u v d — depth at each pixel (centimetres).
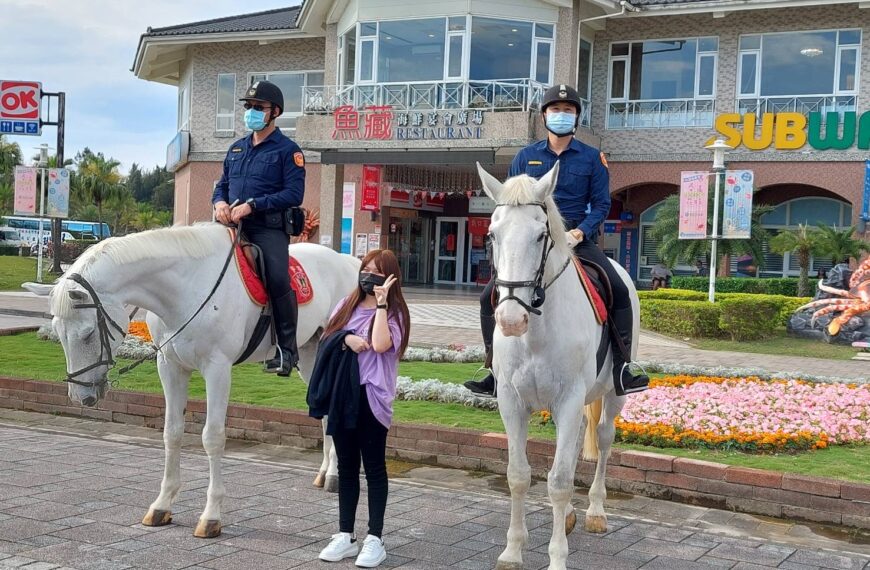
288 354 618
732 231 1836
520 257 445
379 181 2725
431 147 2434
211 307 562
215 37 3023
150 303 552
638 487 687
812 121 2417
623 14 2548
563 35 2534
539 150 603
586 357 505
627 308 575
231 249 591
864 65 2420
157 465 729
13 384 970
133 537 538
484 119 2372
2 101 2709
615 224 2870
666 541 568
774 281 2330
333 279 719
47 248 4316
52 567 480
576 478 714
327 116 2577
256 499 639
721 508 656
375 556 502
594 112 2742
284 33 2955
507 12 2498
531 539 566
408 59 2562
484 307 559
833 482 620
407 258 3166
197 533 544
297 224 649
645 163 2664
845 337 1745
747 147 2502
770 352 1655
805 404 899
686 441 756
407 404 935
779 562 529
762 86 2548
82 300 507
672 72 2661
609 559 528
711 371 1226
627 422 789
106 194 5053
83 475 684
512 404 506
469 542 555
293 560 509
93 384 518
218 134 3147
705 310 1797
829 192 2608
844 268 1828
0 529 542
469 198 3197
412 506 635
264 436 848
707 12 2500
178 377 577
